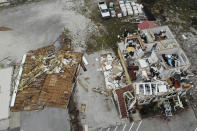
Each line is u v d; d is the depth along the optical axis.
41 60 31.33
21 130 25.77
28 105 27.33
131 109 26.98
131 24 36.62
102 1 40.56
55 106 27.31
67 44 33.62
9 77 30.25
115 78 29.56
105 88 29.27
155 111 26.95
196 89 28.94
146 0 39.97
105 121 26.47
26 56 32.06
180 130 25.81
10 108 27.28
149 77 27.41
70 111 27.25
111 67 30.77
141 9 38.25
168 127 26.02
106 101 28.08
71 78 29.69
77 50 33.25
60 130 25.73
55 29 35.84
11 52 33.00
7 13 38.16
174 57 27.83
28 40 34.34
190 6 39.53
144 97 25.52
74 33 35.41
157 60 27.05
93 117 26.78
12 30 35.66
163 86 26.03
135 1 40.22
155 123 26.25
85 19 37.47
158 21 37.06
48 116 26.75
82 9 39.03
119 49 30.62
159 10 38.78
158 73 27.31
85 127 25.94
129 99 26.73
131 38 30.47
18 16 37.69
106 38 34.75
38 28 35.94
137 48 29.81
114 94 27.75
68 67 30.67
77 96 28.53
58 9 38.94
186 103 27.75
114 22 37.03
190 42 34.09
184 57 27.42
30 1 40.22
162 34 30.92
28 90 28.52
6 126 26.12
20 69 30.53
